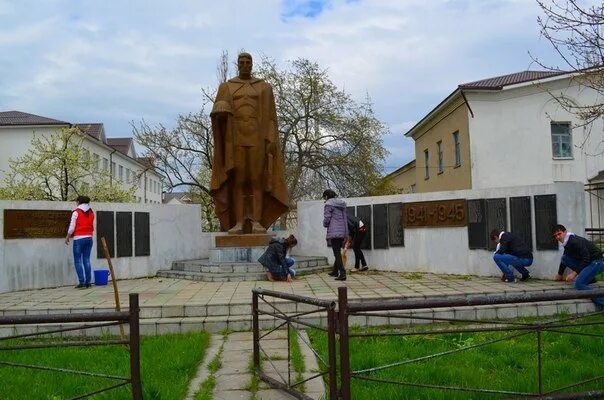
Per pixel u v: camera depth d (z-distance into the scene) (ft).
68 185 73.56
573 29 26.08
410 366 17.51
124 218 41.04
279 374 16.40
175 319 24.81
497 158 76.84
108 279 39.09
